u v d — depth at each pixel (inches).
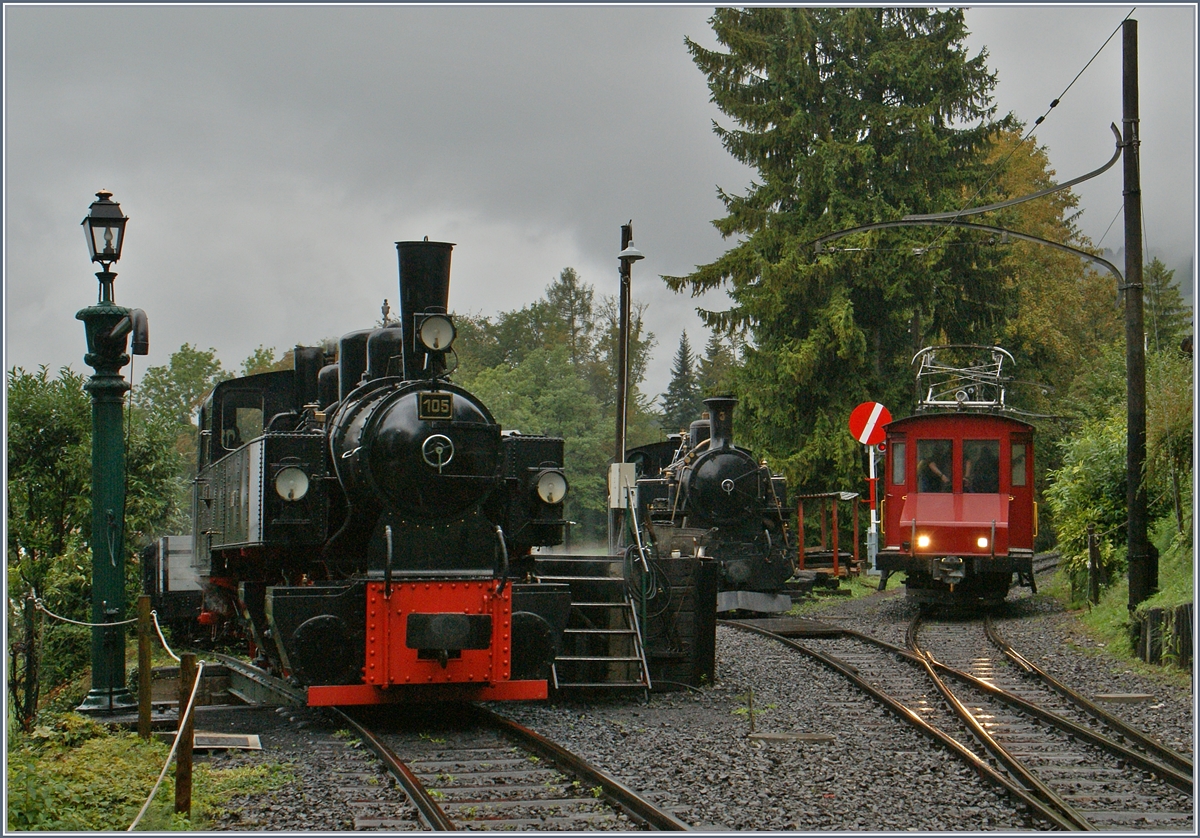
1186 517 583.8
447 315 421.1
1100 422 866.1
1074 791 302.8
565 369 2018.9
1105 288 1915.6
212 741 355.3
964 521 767.7
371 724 400.2
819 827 265.3
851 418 1091.9
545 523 447.2
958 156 1270.9
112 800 285.4
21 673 454.0
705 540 674.8
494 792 295.1
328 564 431.8
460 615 390.0
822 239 615.5
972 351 1270.9
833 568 1019.9
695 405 3607.3
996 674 507.2
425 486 404.8
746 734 376.8
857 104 1254.9
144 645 351.6
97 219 403.9
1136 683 473.1
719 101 1255.5
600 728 386.3
